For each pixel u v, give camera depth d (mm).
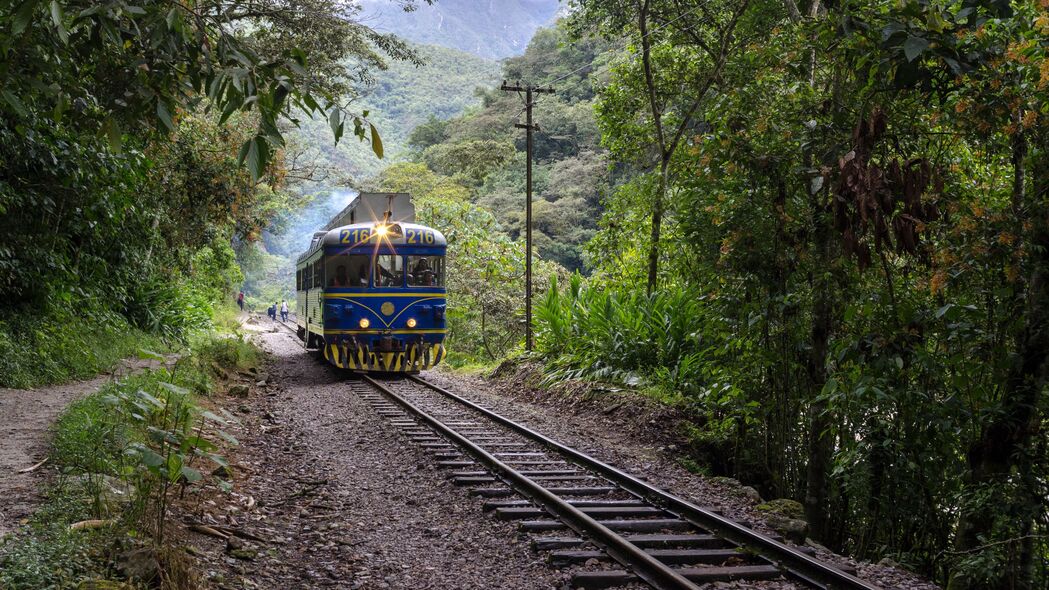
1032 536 6590
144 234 18266
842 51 7953
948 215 7633
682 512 7465
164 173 18578
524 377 17031
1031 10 6434
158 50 3803
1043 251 6965
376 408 13273
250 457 9156
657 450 11164
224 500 6953
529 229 20312
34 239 12633
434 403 14219
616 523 6980
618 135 18703
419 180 46094
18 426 7699
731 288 10289
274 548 6094
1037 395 7051
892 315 7918
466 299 26609
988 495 6918
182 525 5844
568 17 19188
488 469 9000
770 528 7207
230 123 19688
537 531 6801
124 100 4016
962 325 7398
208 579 5020
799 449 11008
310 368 20188
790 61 9008
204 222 21188
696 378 13000
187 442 5289
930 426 8156
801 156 8891
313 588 5418
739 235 9500
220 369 15352
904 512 8523
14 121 11008
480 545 6477
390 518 7223
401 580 5680
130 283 17516
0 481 5801
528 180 20344
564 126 63188
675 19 16641
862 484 8461
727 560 6152
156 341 16188
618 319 15398
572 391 14594
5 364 9922
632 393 13352
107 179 13297
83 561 4371
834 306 9242
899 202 7836
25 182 11906
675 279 15516
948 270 7418
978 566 6793
